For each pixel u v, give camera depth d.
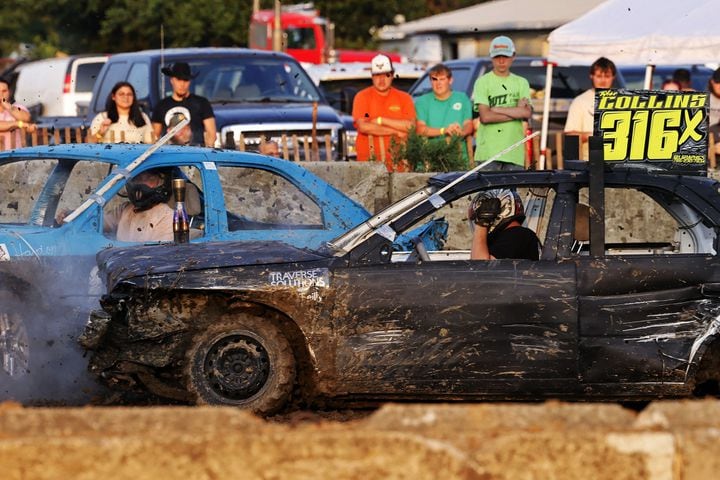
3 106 37.59
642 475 11.63
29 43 100.06
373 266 20.03
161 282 19.92
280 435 11.62
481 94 35.69
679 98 20.98
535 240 20.86
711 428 11.85
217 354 20.08
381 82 37.06
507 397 19.98
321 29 83.12
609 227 33.31
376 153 37.28
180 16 94.38
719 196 20.66
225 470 11.62
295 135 38.81
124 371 20.25
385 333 19.89
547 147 42.44
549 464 11.62
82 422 12.06
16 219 27.00
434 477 11.57
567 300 19.78
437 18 82.75
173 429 11.98
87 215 23.59
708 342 19.88
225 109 41.06
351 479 11.62
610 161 20.95
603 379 19.84
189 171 26.53
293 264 20.05
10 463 11.54
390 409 12.09
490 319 19.78
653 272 19.89
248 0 95.81
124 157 24.75
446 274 19.89
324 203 25.80
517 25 73.62
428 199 20.50
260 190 27.17
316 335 19.92
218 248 20.95
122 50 98.81
